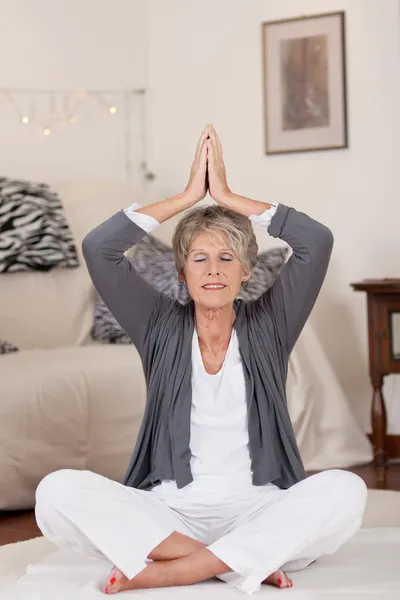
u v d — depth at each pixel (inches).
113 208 195.3
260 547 77.3
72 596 77.1
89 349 161.8
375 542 97.3
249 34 206.8
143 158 217.8
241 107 208.1
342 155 198.4
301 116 201.6
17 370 143.6
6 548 114.6
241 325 86.7
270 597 75.6
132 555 76.9
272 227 84.5
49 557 92.1
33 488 141.7
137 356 159.2
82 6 210.5
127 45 216.2
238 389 85.5
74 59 209.3
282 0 203.3
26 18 201.9
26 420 139.9
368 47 195.9
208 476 85.1
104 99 213.2
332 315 198.8
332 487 79.2
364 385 196.9
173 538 78.5
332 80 198.5
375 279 182.9
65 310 179.2
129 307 86.9
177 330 86.8
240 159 208.2
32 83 203.0
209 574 77.9
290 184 203.3
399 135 194.2
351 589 77.8
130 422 154.1
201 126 212.5
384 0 194.4
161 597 75.3
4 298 173.0
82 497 78.4
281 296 87.7
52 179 205.5
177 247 86.0
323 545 81.0
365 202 196.9
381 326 173.5
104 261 84.4
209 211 85.9
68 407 145.6
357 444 176.4
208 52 211.5
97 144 212.4
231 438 85.4
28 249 175.2
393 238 195.2
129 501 80.1
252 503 83.7
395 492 146.9
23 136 201.5
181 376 85.1
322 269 86.4
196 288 84.0
